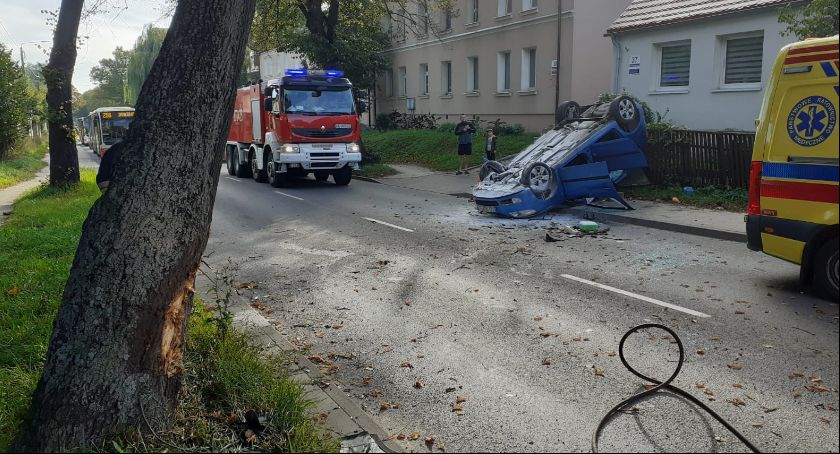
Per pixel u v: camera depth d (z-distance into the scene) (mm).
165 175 3762
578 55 24953
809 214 6840
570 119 14703
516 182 13016
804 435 4125
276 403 4242
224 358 4789
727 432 4191
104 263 3645
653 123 15844
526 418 4492
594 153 13344
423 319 6719
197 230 3908
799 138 6895
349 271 8844
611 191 12852
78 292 3652
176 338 3926
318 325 6633
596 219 12500
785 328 6066
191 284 4012
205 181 3920
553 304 7074
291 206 15453
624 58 19016
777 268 8406
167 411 3867
